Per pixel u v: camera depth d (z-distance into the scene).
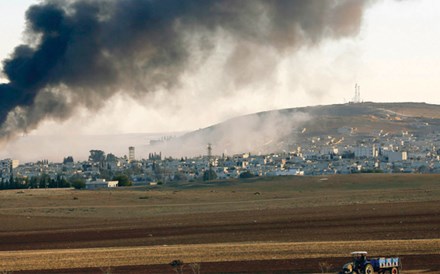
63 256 188.50
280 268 160.00
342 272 138.50
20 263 176.38
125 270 162.88
